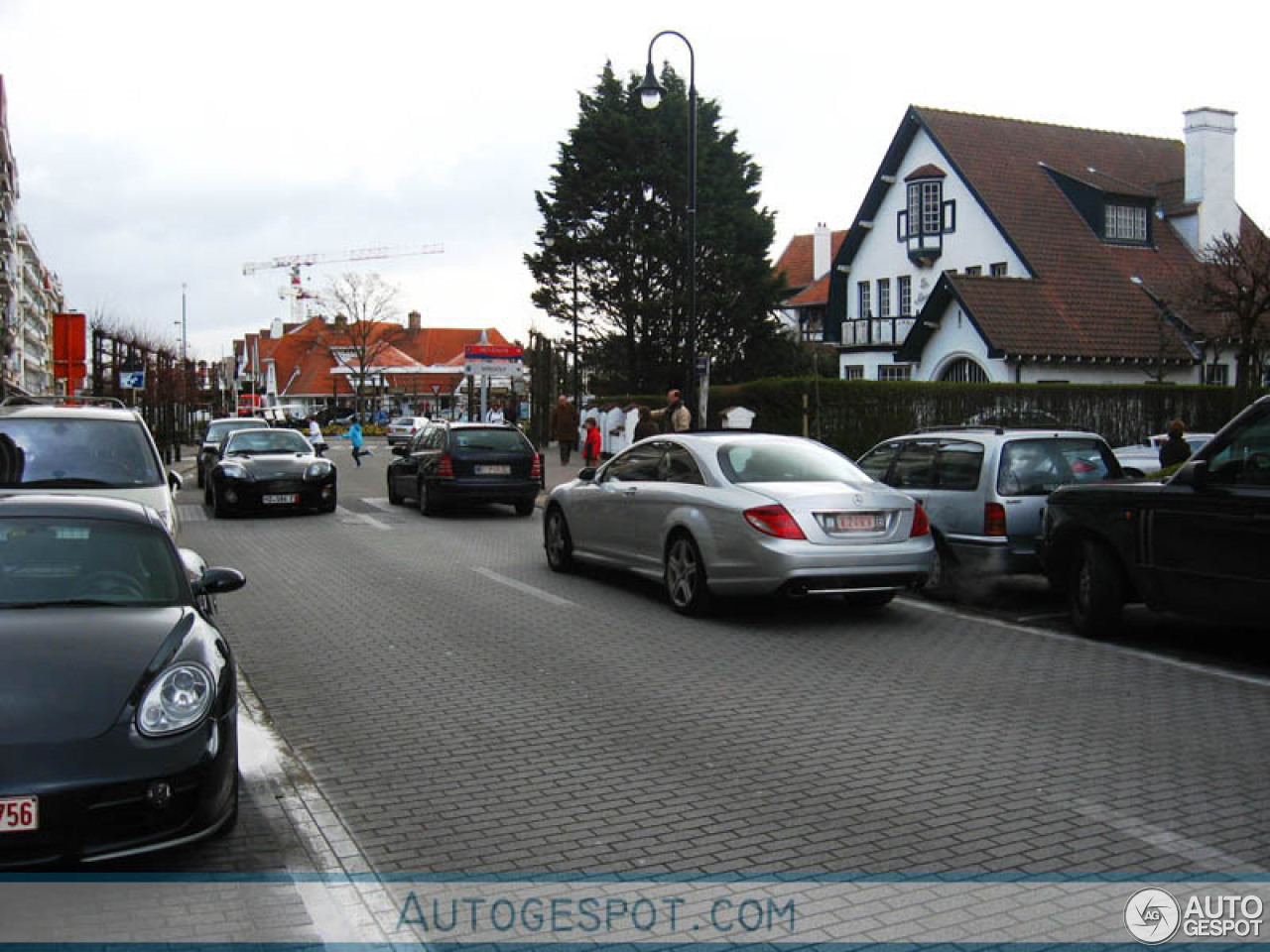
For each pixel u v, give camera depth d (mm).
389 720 6574
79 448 9539
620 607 10383
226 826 4680
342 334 84562
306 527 17906
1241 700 6969
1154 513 8242
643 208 43031
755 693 7160
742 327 42750
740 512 9281
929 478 11000
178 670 4590
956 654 8383
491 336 108938
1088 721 6492
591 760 5797
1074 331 32938
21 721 4195
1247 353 28344
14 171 72188
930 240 38562
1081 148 41312
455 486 19078
